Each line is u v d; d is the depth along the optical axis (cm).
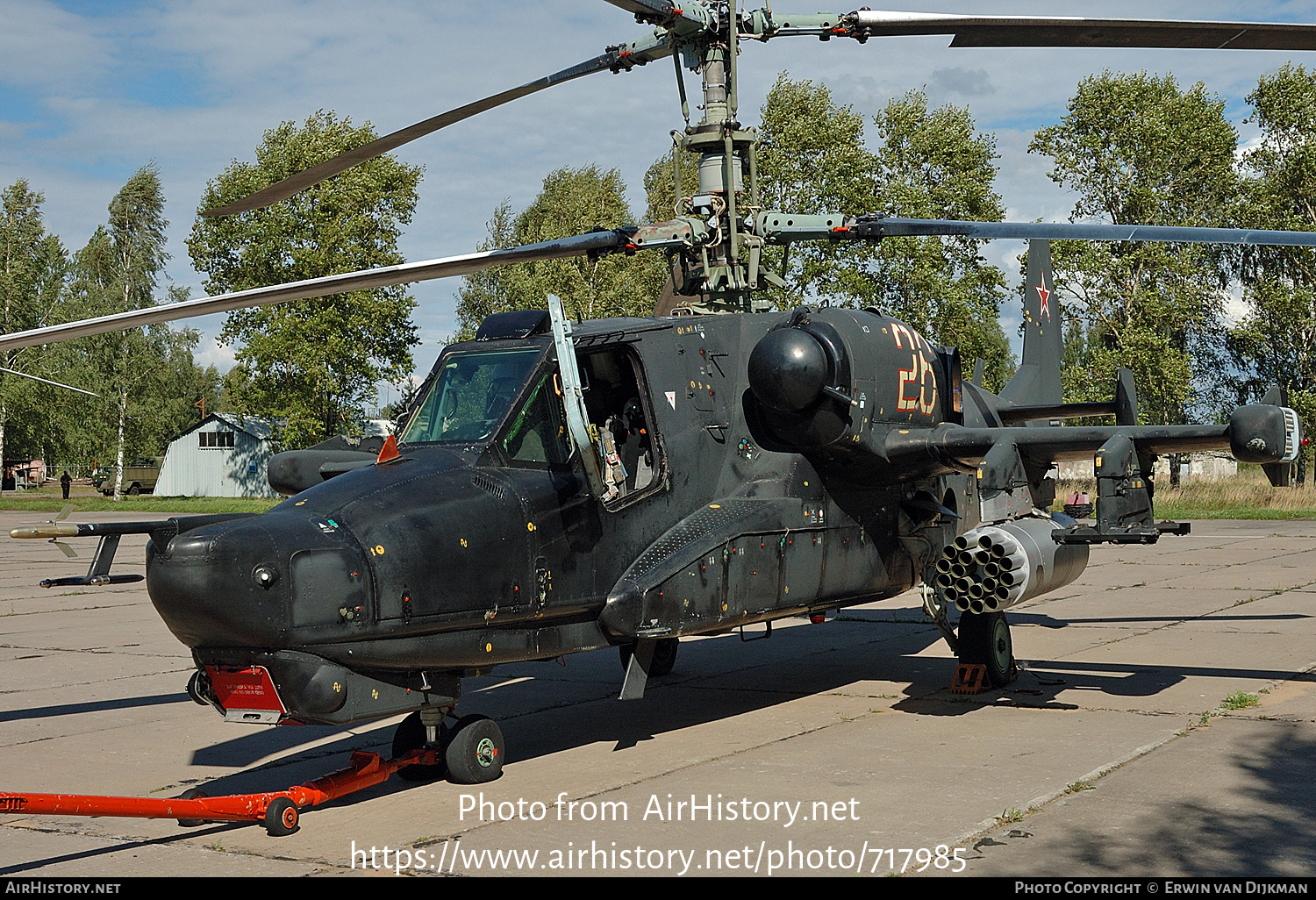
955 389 912
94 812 465
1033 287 1245
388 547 568
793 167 3972
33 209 6166
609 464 675
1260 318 4241
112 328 624
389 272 637
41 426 6100
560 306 614
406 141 750
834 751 709
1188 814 548
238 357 4419
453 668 618
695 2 723
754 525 752
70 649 1245
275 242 4384
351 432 4466
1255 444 736
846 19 684
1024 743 715
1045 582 812
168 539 527
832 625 1375
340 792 587
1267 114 4288
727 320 813
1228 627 1187
